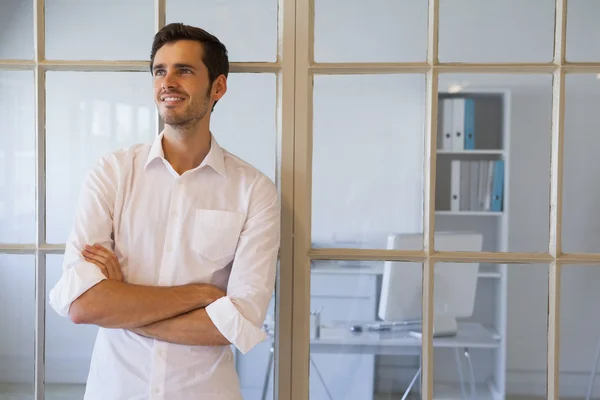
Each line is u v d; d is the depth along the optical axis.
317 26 1.85
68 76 1.68
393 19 1.85
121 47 1.71
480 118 3.07
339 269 1.63
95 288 1.21
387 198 1.75
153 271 1.31
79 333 1.68
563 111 1.55
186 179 1.33
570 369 2.25
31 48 1.72
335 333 1.66
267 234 1.31
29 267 1.67
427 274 1.58
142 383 1.26
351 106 1.76
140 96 1.68
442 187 2.95
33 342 1.68
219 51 1.33
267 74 1.66
